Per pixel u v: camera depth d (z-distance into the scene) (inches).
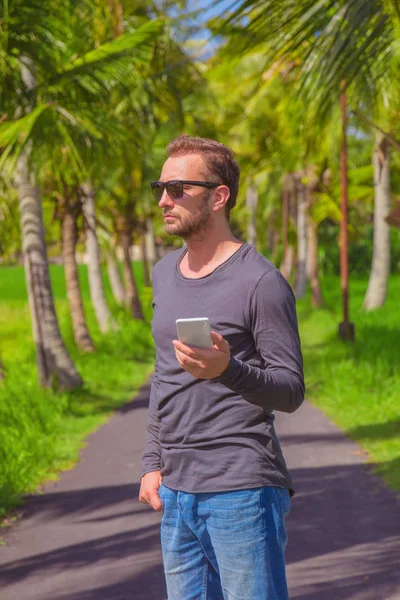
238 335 106.2
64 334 889.5
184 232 108.8
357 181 1150.3
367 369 522.0
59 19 457.4
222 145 111.2
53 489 318.7
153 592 202.2
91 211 934.4
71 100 449.4
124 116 590.9
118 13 511.5
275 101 1008.9
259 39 282.0
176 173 108.9
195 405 107.3
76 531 260.5
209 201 108.9
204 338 96.0
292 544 234.5
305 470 328.5
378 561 215.0
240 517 105.7
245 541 105.7
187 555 112.2
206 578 112.8
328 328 882.8
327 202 1203.2
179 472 109.1
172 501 110.9
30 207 555.2
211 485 106.4
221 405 106.2
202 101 981.2
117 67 457.7
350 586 198.1
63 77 456.4
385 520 253.8
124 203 1099.9
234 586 107.3
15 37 444.1
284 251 1638.8
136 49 466.6
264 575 106.1
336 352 665.0
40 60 453.4
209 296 107.4
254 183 1531.7
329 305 1290.6
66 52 511.2
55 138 424.5
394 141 373.4
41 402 477.1
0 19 436.1
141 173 924.6
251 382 99.0
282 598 107.6
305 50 296.7
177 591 113.7
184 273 111.8
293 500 283.9
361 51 287.1
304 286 1513.3
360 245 2386.8
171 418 109.4
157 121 602.2
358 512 264.4
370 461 337.4
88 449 391.2
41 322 555.5
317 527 250.4
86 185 909.8
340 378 526.3
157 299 113.5
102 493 308.5
